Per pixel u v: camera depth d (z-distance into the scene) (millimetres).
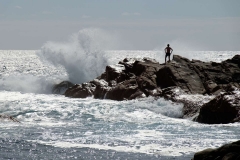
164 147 32469
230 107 45625
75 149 31938
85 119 47531
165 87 63062
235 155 22344
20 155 30203
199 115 47531
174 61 70062
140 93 61656
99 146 32875
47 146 32781
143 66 70250
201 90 59906
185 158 29281
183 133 38094
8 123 43062
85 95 69500
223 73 65375
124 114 50719
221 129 40125
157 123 44656
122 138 35875
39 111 52062
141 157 29672
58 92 82688
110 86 69188
